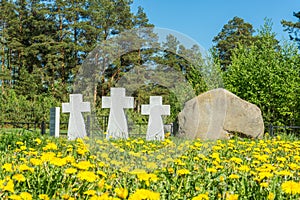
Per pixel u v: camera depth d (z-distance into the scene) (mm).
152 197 2311
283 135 12945
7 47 38062
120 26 34531
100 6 35281
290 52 16422
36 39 36188
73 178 3033
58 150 5879
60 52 35906
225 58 44281
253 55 17656
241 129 11398
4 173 3348
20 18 38781
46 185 2873
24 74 34750
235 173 3939
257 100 15703
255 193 3045
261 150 6461
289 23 33469
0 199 2512
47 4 36938
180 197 2930
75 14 36281
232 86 16516
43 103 23328
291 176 3838
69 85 35156
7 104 22312
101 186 2752
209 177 3643
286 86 15375
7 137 7172
